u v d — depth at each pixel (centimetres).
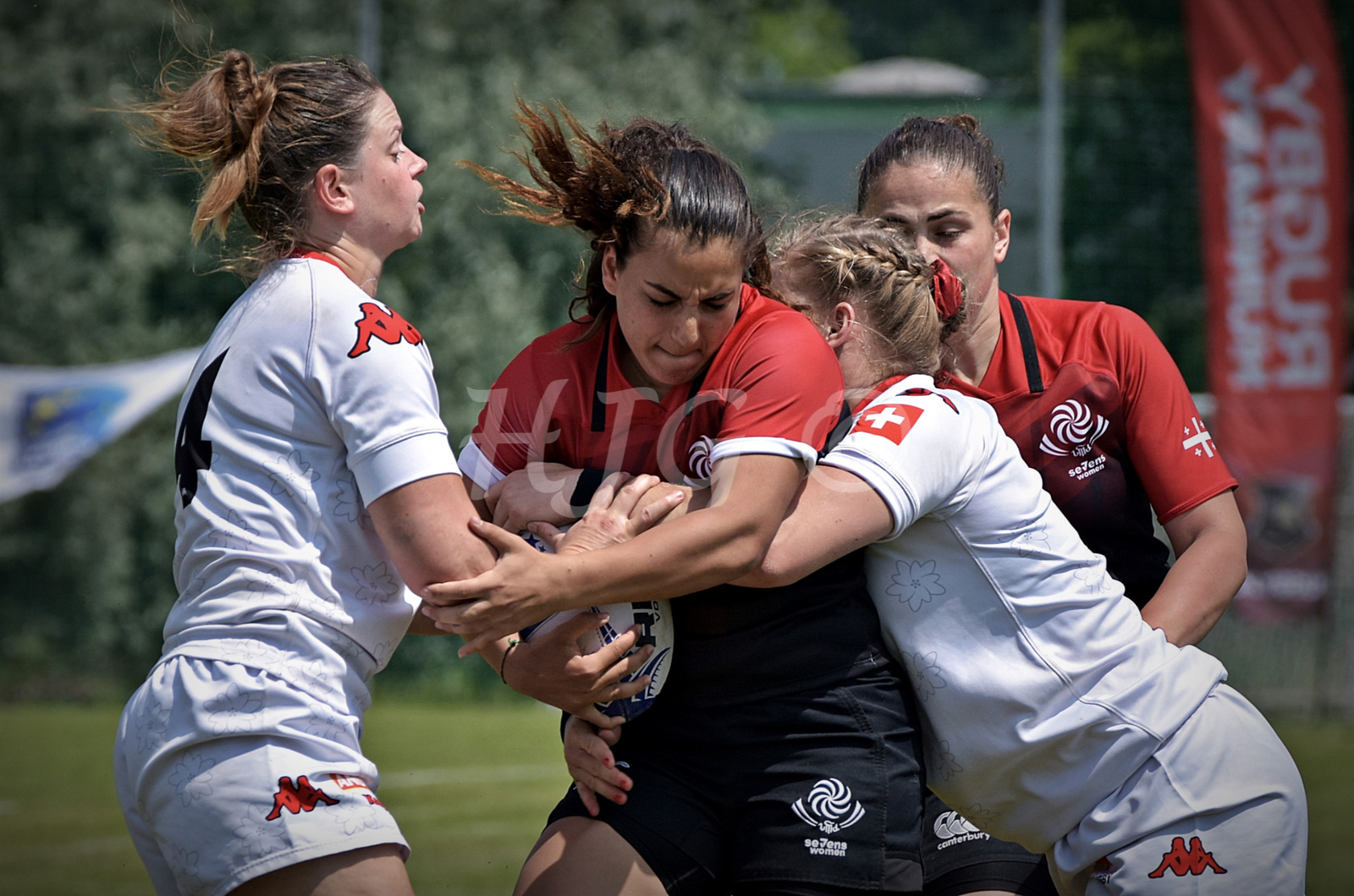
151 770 729
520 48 4825
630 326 749
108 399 3450
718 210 717
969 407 827
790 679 778
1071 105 5084
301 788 718
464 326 4444
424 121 4597
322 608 752
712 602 779
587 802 786
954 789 817
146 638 4600
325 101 793
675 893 768
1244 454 3534
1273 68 3547
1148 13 5172
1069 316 1004
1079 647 786
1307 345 3528
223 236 831
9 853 1975
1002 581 787
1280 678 3675
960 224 966
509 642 821
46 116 4834
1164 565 985
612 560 703
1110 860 775
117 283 4778
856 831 764
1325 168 3534
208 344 811
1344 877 1911
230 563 747
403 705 3909
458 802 2344
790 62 8262
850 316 837
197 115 788
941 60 6456
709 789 786
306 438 756
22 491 3438
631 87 4862
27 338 4778
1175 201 5059
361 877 722
